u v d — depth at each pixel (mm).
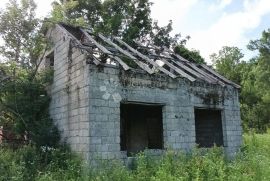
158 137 18125
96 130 11148
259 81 42750
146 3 28438
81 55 12102
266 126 45344
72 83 12633
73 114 12305
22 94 14430
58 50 14461
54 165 11164
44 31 15922
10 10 15227
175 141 13172
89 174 9938
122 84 12055
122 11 27750
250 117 47250
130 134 17172
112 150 11344
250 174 10227
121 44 15742
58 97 13898
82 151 11328
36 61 15938
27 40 15391
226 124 15414
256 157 12383
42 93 15117
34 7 15422
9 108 14273
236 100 16172
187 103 13938
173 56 17234
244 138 20516
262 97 44375
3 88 14141
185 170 10430
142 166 10516
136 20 27984
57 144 13117
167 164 10625
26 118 14133
